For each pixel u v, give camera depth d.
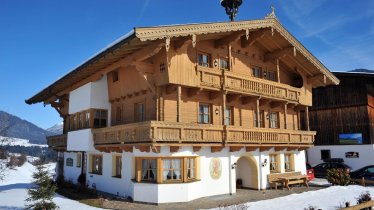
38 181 12.86
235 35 17.92
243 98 20.38
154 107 16.45
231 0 21.98
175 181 15.45
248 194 17.94
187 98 17.44
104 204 14.90
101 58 15.55
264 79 20.59
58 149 25.64
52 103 26.11
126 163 17.06
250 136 18.39
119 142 16.36
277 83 20.78
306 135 23.03
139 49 15.21
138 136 14.88
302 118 33.66
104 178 19.09
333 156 31.14
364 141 29.45
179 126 14.96
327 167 27.03
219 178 17.55
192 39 15.07
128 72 18.58
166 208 13.98
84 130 19.70
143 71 15.88
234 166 18.33
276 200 15.68
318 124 32.56
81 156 22.64
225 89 17.41
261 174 19.89
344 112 30.94
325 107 32.22
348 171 24.28
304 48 21.53
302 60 22.42
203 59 18.55
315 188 20.58
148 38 13.25
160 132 14.35
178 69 15.70
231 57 20.02
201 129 15.91
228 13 22.22
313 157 32.47
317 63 22.56
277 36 20.44
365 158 29.22
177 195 15.18
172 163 15.62
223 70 17.55
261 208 13.75
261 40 21.27
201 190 16.53
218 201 15.69
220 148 17.47
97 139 18.69
